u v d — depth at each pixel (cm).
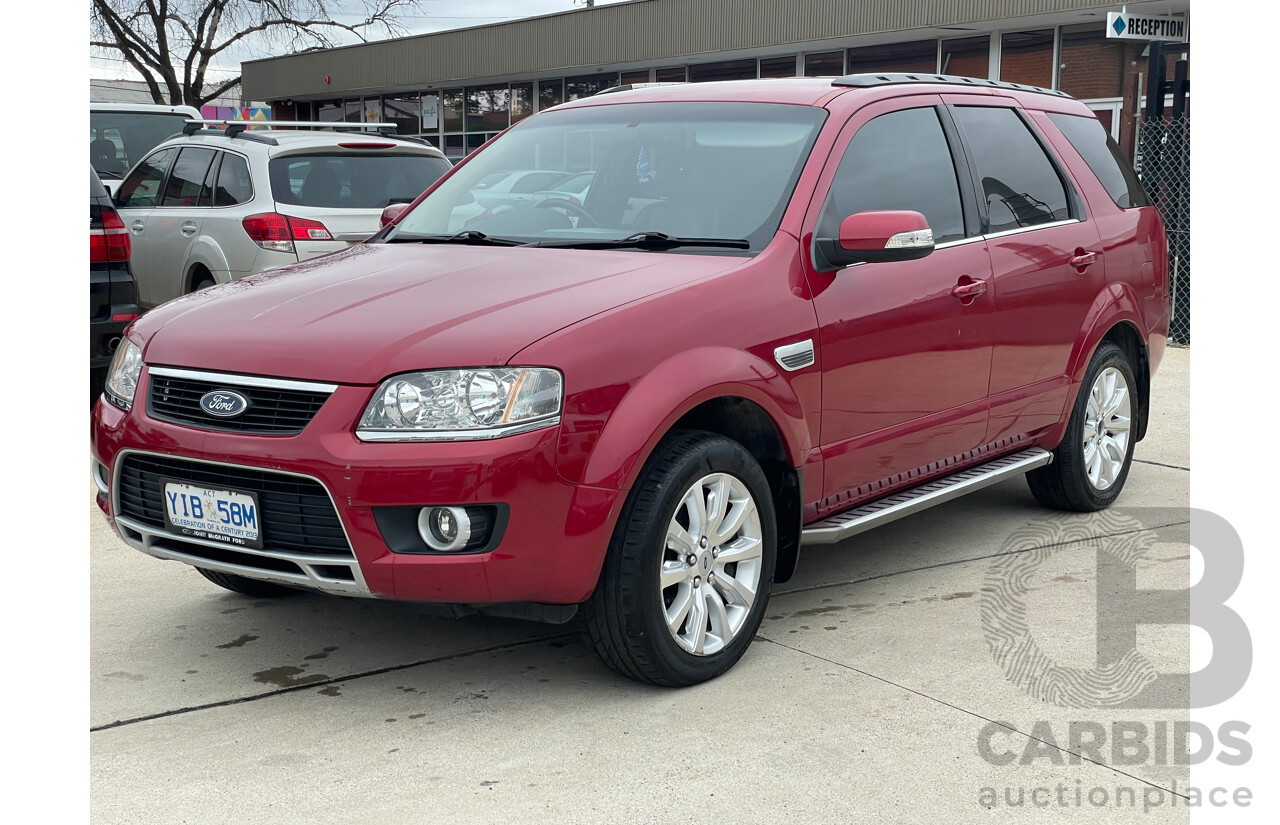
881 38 2338
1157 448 664
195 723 323
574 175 434
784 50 2534
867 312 392
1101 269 515
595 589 326
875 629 392
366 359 312
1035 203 491
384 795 284
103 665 362
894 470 416
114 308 623
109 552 475
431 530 307
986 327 444
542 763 300
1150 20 1216
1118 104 2022
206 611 411
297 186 778
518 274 360
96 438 356
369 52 3484
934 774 293
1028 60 2152
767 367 355
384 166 815
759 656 370
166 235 847
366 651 377
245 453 316
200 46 3353
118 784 288
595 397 315
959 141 459
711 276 355
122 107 1150
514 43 3014
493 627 399
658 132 432
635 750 307
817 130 408
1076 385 504
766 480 363
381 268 380
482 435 304
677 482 329
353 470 303
